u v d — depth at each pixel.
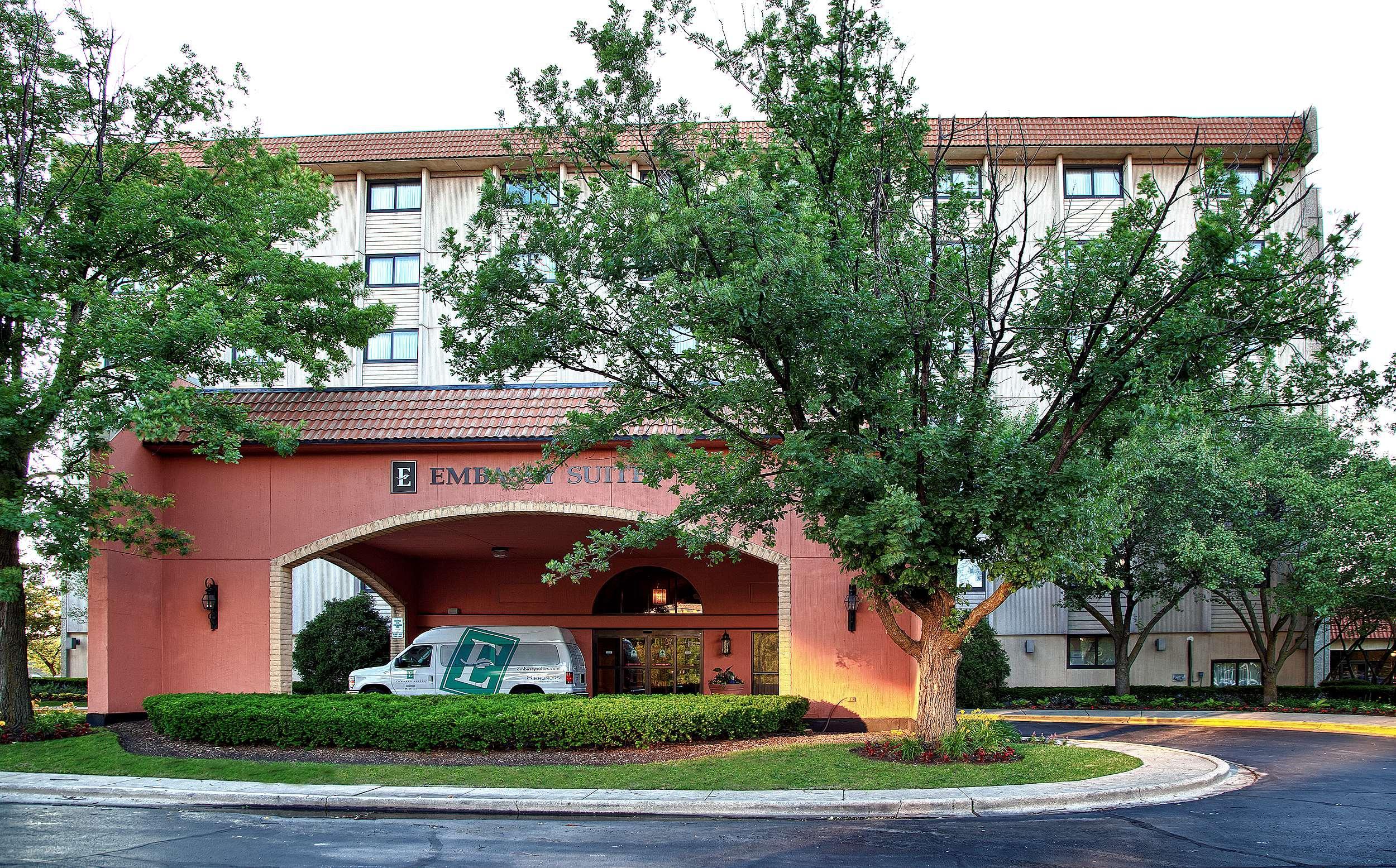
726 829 10.34
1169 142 29.12
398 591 25.41
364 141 32.31
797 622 17.50
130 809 11.82
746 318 11.35
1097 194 29.94
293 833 10.20
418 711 15.02
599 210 12.50
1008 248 13.71
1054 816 10.88
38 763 14.20
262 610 18.09
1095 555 11.91
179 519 18.47
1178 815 10.81
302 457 18.42
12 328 16.17
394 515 18.20
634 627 25.58
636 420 14.05
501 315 12.77
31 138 15.93
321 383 18.88
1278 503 23.59
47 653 32.91
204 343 15.23
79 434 15.61
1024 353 13.37
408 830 10.36
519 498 18.11
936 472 12.01
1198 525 23.41
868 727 17.08
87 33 16.08
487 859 8.88
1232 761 15.17
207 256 17.00
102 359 16.11
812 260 11.06
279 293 16.83
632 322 12.95
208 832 10.23
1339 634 28.78
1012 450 11.73
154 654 18.02
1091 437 13.09
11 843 9.65
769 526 15.88
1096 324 11.80
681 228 11.45
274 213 17.11
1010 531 11.67
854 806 11.09
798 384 12.58
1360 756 15.76
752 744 15.16
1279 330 11.90
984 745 13.59
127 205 15.42
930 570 12.61
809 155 13.27
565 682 20.81
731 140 13.19
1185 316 11.40
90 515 15.48
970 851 9.05
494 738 14.73
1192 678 28.66
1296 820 10.48
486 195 12.35
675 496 17.81
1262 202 11.52
